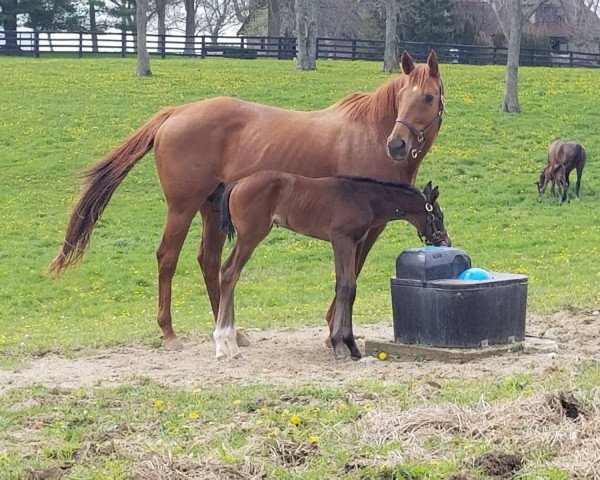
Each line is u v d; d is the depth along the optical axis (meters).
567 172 25.09
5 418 7.82
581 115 35.16
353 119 10.59
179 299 17.72
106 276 20.03
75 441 7.13
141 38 43.34
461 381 8.63
